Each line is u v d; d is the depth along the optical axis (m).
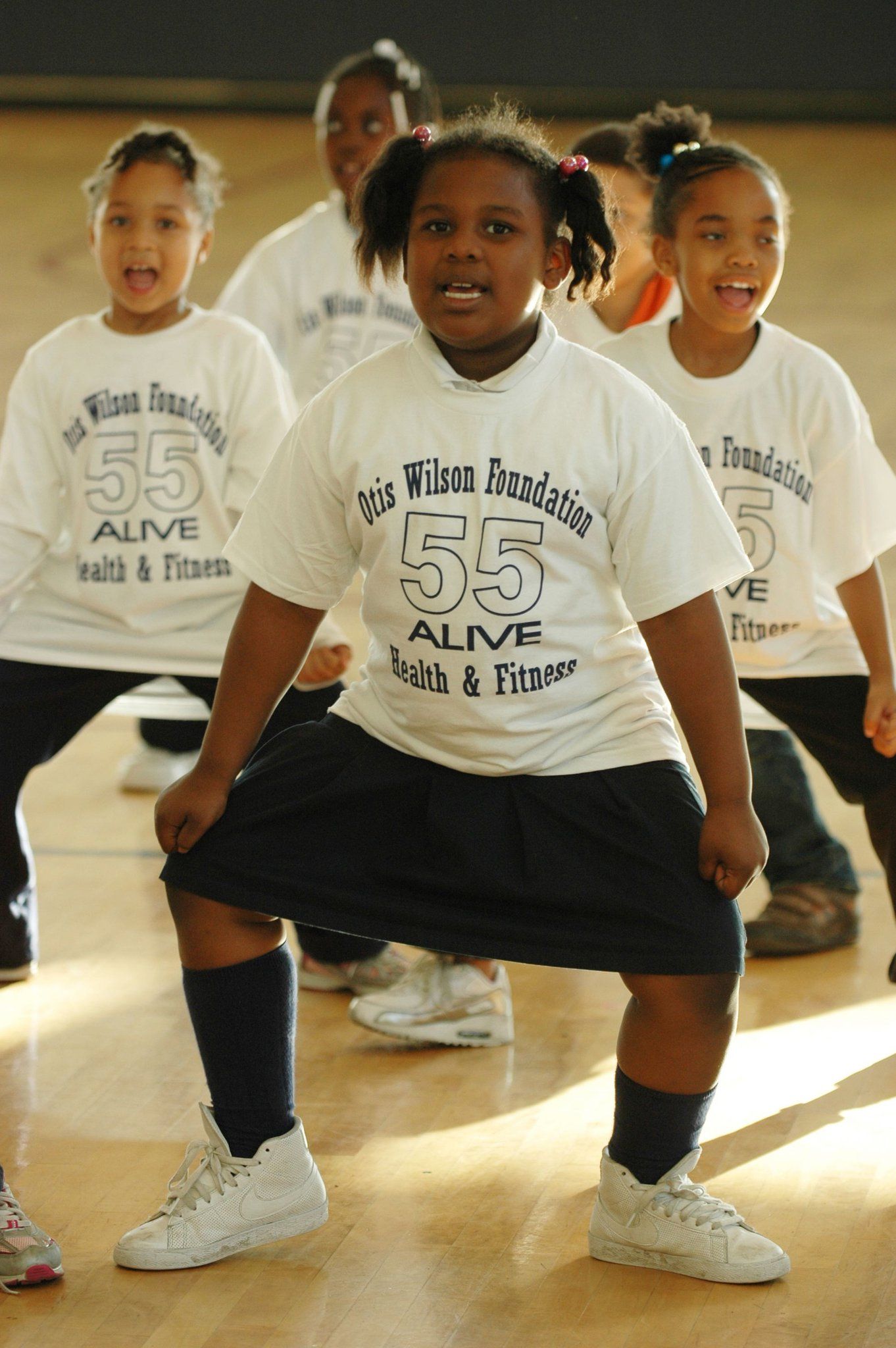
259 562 5.04
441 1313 4.71
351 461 4.85
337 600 5.16
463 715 4.89
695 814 4.85
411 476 4.78
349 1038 6.66
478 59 31.17
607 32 30.94
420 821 5.02
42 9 32.56
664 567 4.77
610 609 4.95
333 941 7.03
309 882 4.86
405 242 5.02
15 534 6.96
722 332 6.72
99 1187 5.47
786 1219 5.21
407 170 4.90
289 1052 5.07
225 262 24.56
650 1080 4.84
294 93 32.59
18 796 6.96
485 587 4.77
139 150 7.01
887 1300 4.77
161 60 32.66
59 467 7.06
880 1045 6.50
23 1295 4.82
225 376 7.01
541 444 4.73
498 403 4.75
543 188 4.80
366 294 8.63
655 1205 4.91
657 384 6.84
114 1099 6.10
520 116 5.18
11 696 6.88
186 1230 4.96
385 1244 5.09
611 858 4.81
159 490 6.98
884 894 8.26
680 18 30.91
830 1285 4.85
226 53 32.44
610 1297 4.80
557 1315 4.71
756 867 4.73
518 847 4.89
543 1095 6.11
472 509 4.75
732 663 4.87
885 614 6.85
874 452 6.83
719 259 6.53
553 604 4.81
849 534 6.78
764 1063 6.34
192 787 4.98
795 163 29.58
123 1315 4.71
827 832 7.70
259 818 4.92
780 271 6.66
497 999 6.61
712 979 4.70
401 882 4.95
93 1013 6.87
